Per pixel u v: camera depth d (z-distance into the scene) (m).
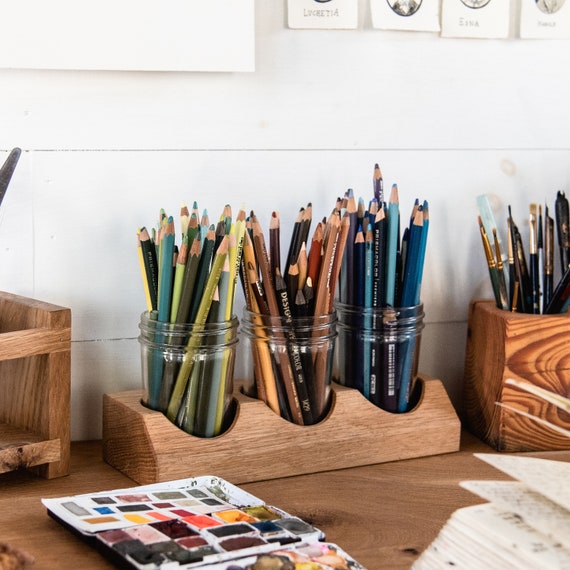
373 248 0.94
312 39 1.02
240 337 1.04
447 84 1.09
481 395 1.02
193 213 0.87
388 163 1.07
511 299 1.02
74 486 0.85
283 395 0.91
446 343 1.13
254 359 0.92
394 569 0.68
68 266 0.97
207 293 0.84
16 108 0.93
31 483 0.86
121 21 0.93
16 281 0.95
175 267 0.87
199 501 0.77
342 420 0.92
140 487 0.80
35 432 0.88
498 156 1.12
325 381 0.92
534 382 0.98
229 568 0.63
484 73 1.10
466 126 1.10
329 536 0.74
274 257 0.91
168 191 0.99
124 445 0.88
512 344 0.97
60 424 0.86
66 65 0.92
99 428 1.00
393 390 0.96
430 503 0.82
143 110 0.97
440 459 0.96
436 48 1.07
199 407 0.87
